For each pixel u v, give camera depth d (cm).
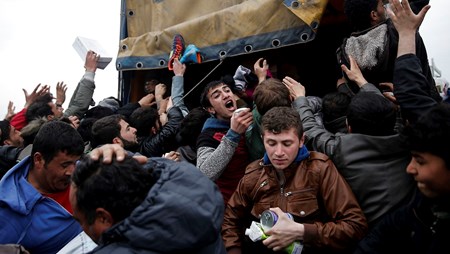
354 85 273
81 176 136
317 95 418
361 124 203
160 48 392
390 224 165
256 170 215
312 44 421
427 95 190
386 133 203
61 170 199
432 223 151
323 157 204
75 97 430
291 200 199
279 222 185
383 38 250
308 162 204
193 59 360
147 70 449
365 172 195
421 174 141
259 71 320
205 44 364
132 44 412
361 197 197
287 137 194
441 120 135
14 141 403
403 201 190
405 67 196
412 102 188
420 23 206
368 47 252
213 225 127
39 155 198
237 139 239
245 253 220
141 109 350
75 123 385
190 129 302
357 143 199
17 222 195
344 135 206
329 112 257
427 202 154
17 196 195
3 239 192
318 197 200
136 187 132
